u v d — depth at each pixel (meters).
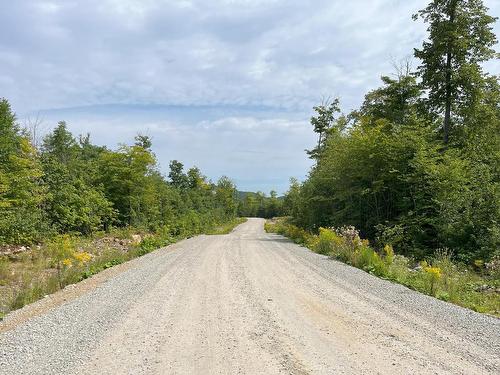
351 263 14.29
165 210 40.72
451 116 27.30
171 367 4.84
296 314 7.30
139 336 6.06
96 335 6.13
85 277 12.09
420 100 27.39
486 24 24.95
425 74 25.97
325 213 30.28
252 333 6.19
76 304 8.26
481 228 17.08
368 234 24.55
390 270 12.05
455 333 6.23
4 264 14.38
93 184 33.81
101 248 20.56
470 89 24.72
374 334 6.14
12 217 20.22
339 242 17.45
